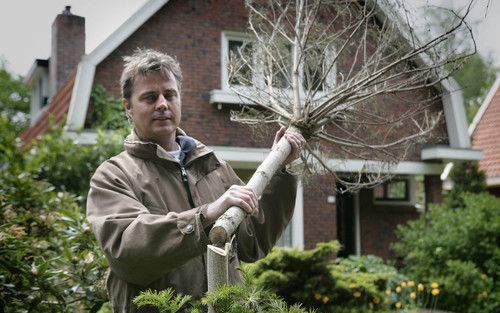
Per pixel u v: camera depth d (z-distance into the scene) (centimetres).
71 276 308
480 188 1196
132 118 233
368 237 1193
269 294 182
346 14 313
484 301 800
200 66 978
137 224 192
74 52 1288
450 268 834
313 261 641
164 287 208
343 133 327
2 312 285
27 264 310
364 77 273
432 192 1152
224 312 167
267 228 235
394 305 784
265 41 312
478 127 1585
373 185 312
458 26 229
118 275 205
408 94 325
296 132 247
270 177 222
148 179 219
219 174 240
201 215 189
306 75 284
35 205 399
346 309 641
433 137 326
